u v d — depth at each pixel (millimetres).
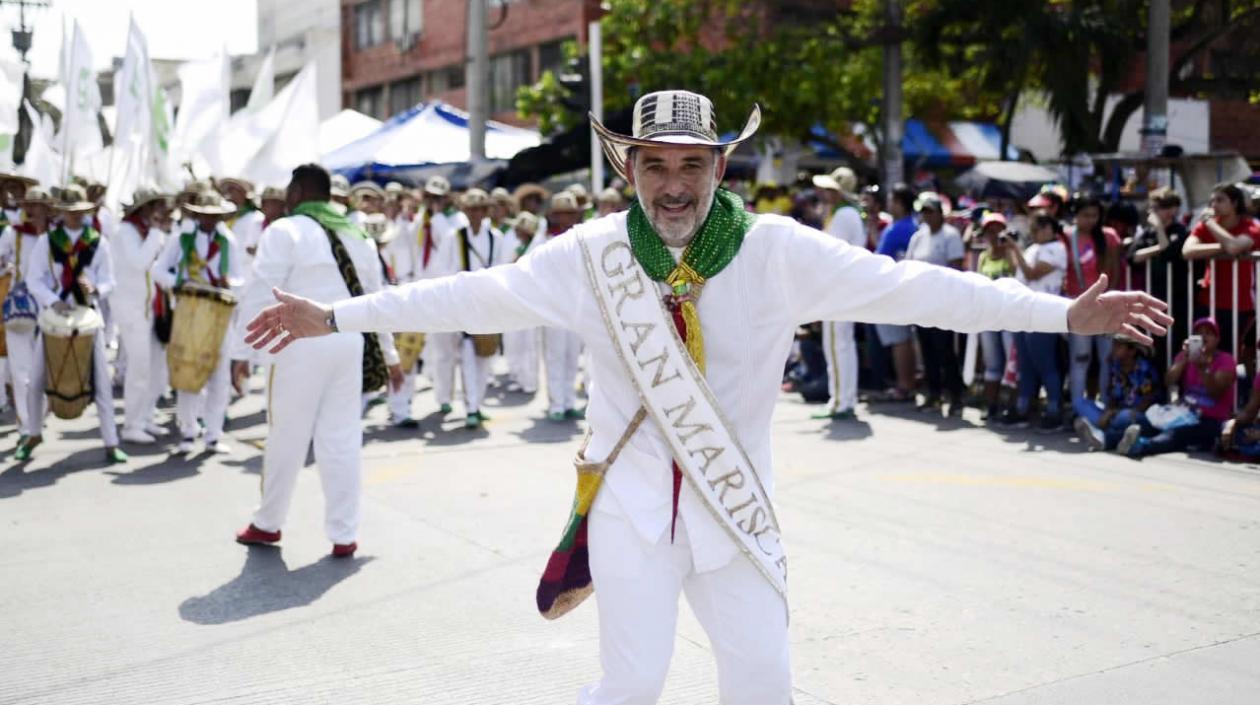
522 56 30672
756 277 2965
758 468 3051
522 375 12562
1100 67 19922
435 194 11055
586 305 3016
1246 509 6793
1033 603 5219
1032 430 9398
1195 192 12977
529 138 20109
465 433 9891
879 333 11086
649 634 2922
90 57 14188
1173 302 9016
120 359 12562
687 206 2941
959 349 10523
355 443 6078
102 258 8695
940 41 18453
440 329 3156
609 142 2955
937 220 9961
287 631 4957
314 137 14328
